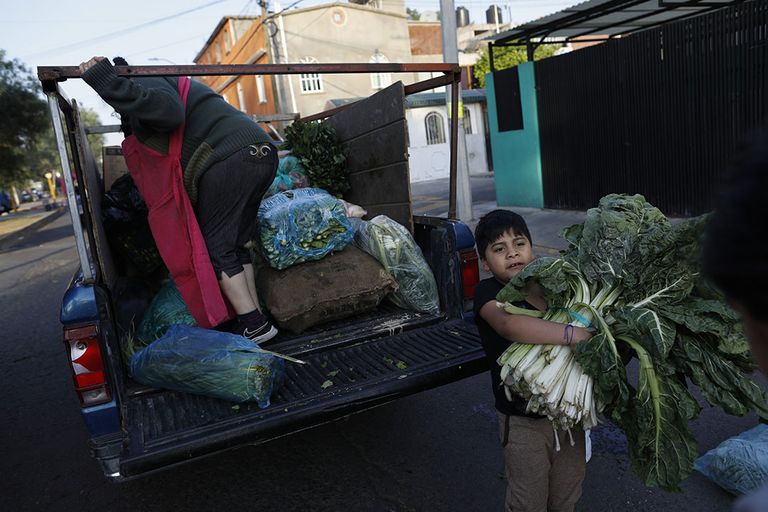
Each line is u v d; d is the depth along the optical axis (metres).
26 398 4.59
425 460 3.21
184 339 2.52
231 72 2.77
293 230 3.12
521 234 2.03
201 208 2.91
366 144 4.04
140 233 3.49
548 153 10.02
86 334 2.32
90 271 2.47
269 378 2.43
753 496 0.69
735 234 0.62
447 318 3.29
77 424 4.05
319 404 2.44
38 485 3.30
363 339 3.04
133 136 2.91
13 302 8.01
